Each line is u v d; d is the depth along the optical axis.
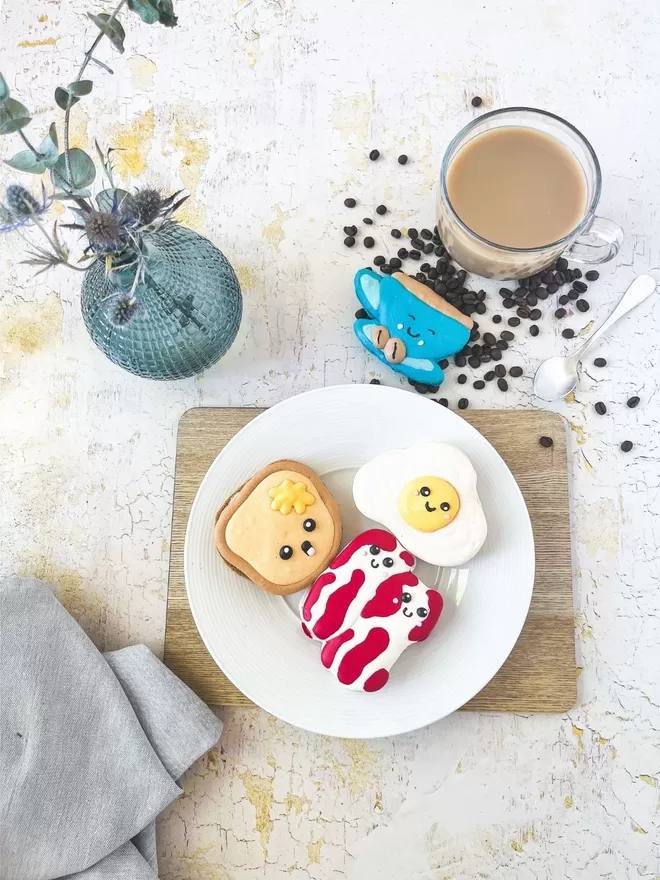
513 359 0.58
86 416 0.58
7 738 0.50
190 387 0.58
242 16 0.61
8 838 0.49
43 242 0.59
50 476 0.57
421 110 0.60
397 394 0.51
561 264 0.57
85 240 0.60
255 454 0.52
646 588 0.55
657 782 0.53
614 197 0.58
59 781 0.50
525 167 0.53
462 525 0.50
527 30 0.60
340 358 0.58
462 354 0.57
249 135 0.60
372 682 0.48
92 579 0.56
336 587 0.49
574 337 0.58
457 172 0.53
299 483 0.50
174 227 0.48
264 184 0.59
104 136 0.60
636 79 0.59
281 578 0.50
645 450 0.56
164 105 0.60
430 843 0.53
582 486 0.56
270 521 0.50
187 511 0.55
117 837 0.49
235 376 0.58
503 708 0.53
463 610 0.51
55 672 0.51
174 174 0.60
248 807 0.53
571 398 0.57
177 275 0.47
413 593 0.49
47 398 0.58
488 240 0.52
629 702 0.54
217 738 0.52
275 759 0.53
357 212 0.59
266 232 0.59
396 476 0.51
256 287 0.58
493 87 0.60
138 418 0.58
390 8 0.60
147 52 0.61
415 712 0.49
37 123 0.60
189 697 0.51
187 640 0.54
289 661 0.51
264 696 0.50
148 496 0.57
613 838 0.53
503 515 0.51
